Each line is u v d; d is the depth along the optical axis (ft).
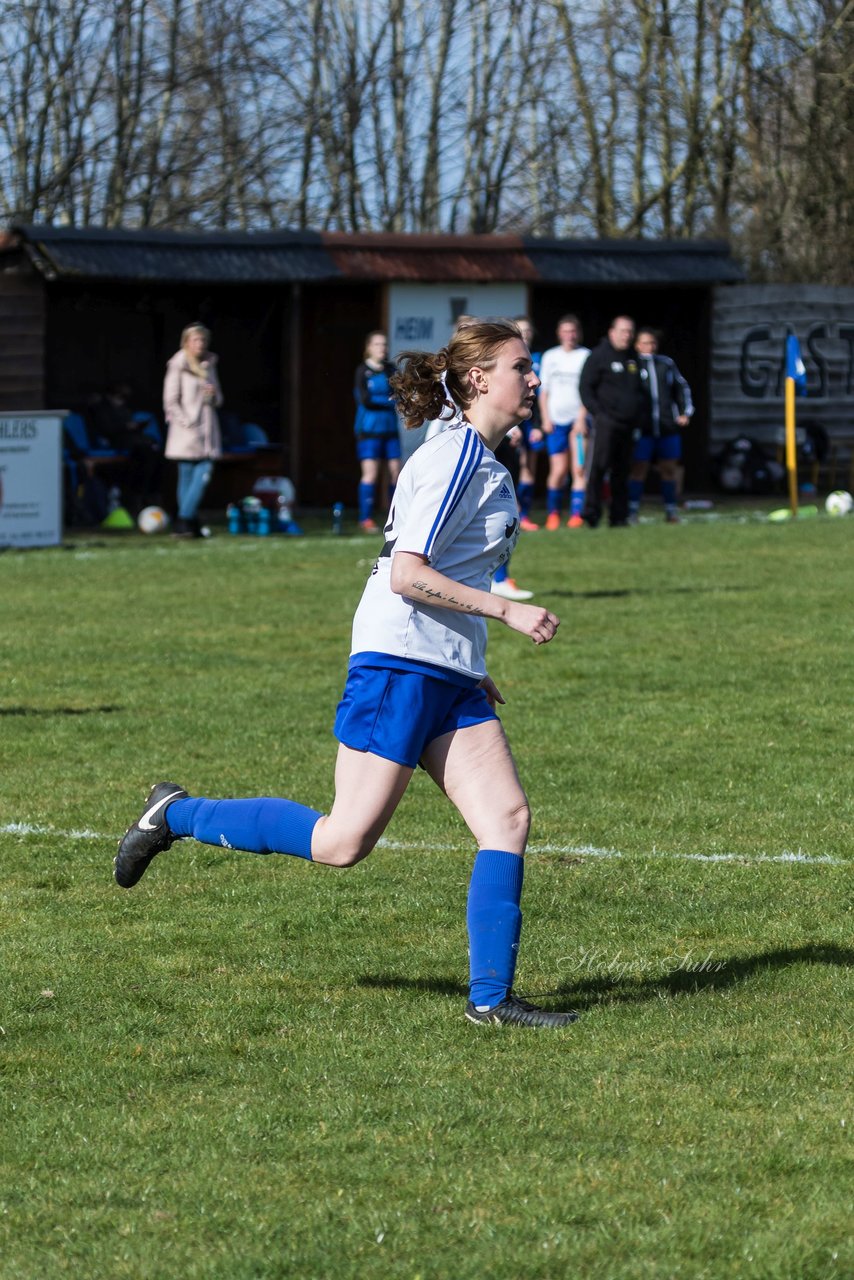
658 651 84.53
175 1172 27.37
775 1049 32.94
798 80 263.49
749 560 125.49
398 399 34.81
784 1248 24.26
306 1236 24.94
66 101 243.81
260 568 124.16
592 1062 32.27
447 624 33.83
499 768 34.83
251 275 173.06
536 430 151.64
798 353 172.14
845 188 264.93
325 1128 28.99
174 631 92.48
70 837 50.96
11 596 107.76
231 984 37.60
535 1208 25.67
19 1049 33.37
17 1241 25.03
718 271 192.44
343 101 266.57
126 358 187.83
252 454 179.93
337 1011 35.68
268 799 36.22
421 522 33.22
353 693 34.12
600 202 273.13
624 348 147.64
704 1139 28.37
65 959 39.42
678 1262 24.00
